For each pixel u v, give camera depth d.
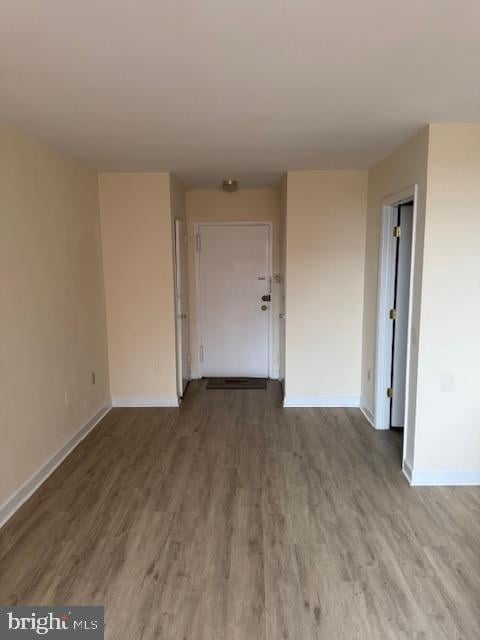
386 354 3.96
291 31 1.58
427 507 2.80
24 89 2.12
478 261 2.85
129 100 2.28
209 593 2.09
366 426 4.14
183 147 3.31
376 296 4.02
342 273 4.46
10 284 2.76
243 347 5.70
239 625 1.91
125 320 4.58
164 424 4.21
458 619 1.94
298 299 4.51
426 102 2.35
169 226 4.43
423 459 3.04
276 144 3.24
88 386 4.07
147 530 2.58
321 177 4.32
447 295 2.88
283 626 1.91
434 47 1.71
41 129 2.82
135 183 4.38
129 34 1.59
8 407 2.73
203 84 2.07
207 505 2.84
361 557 2.34
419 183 2.93
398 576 2.20
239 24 1.52
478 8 1.43
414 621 1.93
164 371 4.66
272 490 3.02
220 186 5.22
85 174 4.04
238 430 4.06
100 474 3.26
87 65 1.85
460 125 2.73
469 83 2.08
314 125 2.75
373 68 1.91
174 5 1.39
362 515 2.72
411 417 3.10
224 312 5.64
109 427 4.15
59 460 3.43
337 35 1.61
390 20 1.50
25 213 2.95
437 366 2.94
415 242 3.01
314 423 4.21
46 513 2.76
